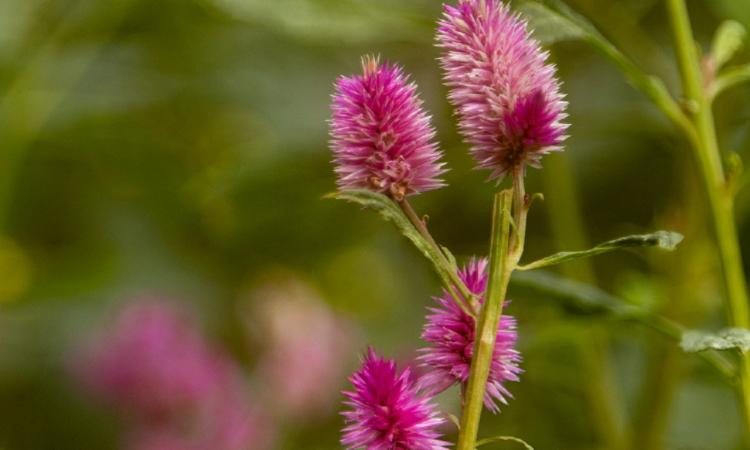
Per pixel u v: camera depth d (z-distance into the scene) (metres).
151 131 1.64
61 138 1.62
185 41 1.57
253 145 1.47
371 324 1.72
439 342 0.77
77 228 1.71
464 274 0.78
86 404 1.52
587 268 1.33
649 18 1.46
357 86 0.77
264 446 1.42
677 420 1.37
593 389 1.26
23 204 1.67
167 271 1.67
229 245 1.59
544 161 1.32
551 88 0.77
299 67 1.61
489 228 1.51
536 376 1.33
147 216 1.70
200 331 1.55
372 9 1.23
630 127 1.35
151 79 1.62
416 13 1.25
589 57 1.46
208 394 1.40
